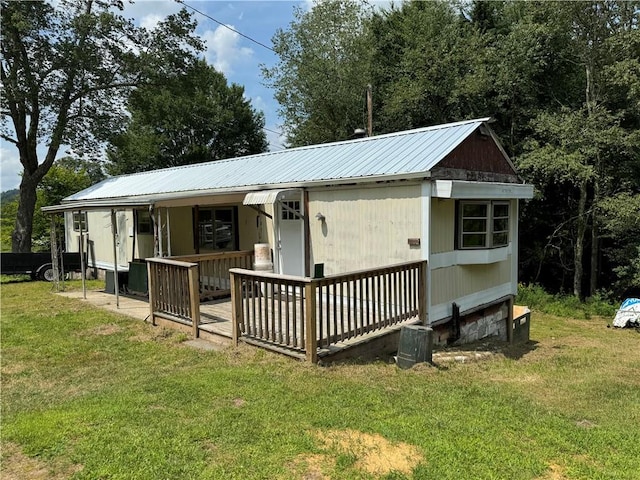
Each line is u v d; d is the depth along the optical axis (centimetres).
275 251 920
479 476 306
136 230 1338
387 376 520
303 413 399
